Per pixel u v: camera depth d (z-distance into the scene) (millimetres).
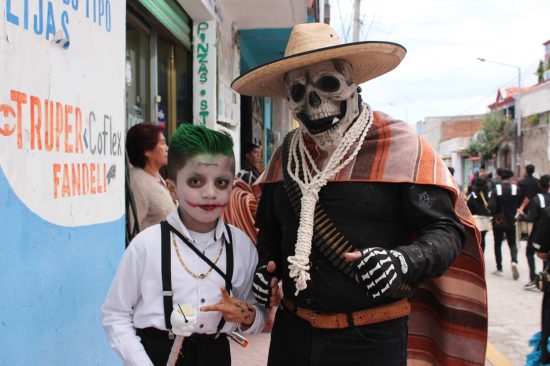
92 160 2598
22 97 1948
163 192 3432
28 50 1991
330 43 1880
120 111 3012
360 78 2217
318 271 1795
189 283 1753
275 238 2105
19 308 1938
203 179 1732
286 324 1954
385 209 1782
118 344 1699
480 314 2088
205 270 1790
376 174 1767
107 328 1757
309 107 1818
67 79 2324
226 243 1860
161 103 5086
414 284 1697
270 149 12055
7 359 1865
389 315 1809
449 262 1686
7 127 1851
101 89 2723
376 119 1943
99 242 2682
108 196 2809
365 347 1782
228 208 3463
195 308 1756
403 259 1582
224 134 1797
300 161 1946
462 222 1916
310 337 1844
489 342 4824
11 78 1874
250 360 4008
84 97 2506
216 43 5684
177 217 1810
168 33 4965
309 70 1834
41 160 2096
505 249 11258
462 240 1802
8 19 1853
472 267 2080
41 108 2092
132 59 4355
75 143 2404
